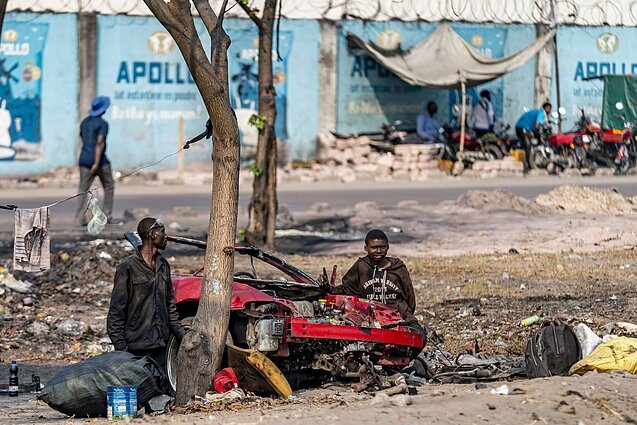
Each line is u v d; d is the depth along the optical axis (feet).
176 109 163.63
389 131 170.50
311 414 32.86
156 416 36.76
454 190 141.49
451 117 175.52
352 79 171.12
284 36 167.53
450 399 34.76
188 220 108.88
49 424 35.70
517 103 180.24
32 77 158.71
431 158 164.25
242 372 41.19
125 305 43.04
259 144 88.22
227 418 33.42
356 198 131.03
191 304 47.01
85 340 59.16
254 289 45.78
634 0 179.83
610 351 41.83
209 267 41.24
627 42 182.50
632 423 31.12
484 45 175.22
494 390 35.70
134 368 39.40
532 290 69.05
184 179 154.30
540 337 43.50
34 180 153.38
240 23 161.38
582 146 168.14
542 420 31.14
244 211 116.98
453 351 52.42
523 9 156.76
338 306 45.70
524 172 166.81
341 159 165.17
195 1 41.70
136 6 161.58
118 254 77.92
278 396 40.55
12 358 55.36
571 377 38.22
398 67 161.07
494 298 66.44
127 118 162.40
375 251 47.47
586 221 104.27
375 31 170.71
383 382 42.75
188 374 40.57
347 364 43.88
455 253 87.76
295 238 97.76
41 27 158.61
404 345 44.57
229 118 40.70
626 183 152.66
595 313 60.64
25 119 158.81
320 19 168.66
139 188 146.61
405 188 145.18
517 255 85.56
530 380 39.14
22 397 46.03
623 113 166.61
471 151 166.71
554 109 181.27
